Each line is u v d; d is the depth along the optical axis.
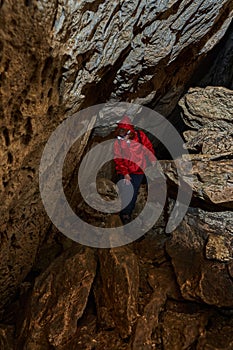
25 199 2.93
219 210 3.57
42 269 3.85
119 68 3.09
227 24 3.64
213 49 4.17
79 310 3.09
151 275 3.48
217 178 3.39
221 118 3.92
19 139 2.40
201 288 3.18
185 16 2.92
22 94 2.17
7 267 3.23
